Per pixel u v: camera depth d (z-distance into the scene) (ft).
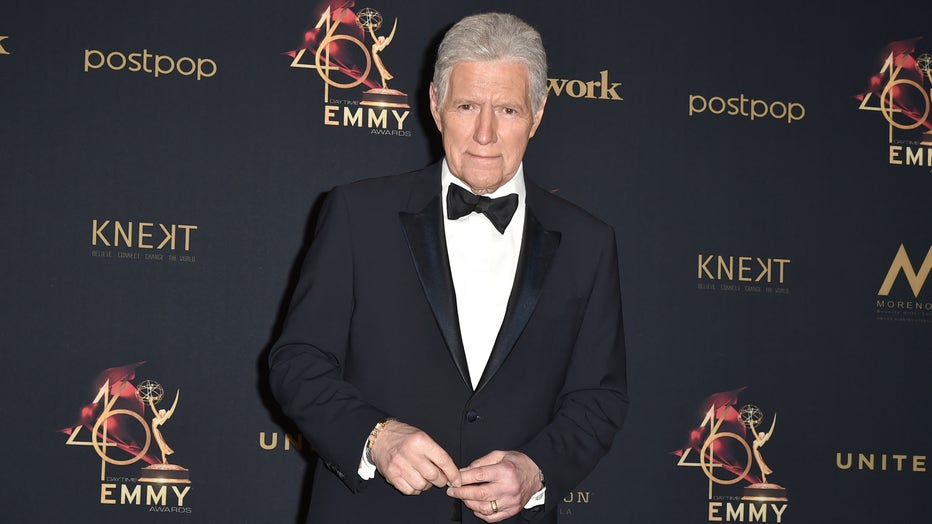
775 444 10.85
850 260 11.15
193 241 10.22
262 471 10.11
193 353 10.12
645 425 10.69
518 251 5.74
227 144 10.37
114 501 9.87
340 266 5.40
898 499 10.98
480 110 5.16
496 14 5.35
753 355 10.93
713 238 10.99
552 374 5.42
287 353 5.21
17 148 10.00
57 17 10.19
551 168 10.84
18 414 9.77
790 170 11.16
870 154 11.27
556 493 4.95
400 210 5.54
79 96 10.16
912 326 11.16
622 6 11.09
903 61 11.34
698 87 11.12
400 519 5.08
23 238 9.92
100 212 10.09
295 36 10.58
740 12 11.24
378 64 10.68
